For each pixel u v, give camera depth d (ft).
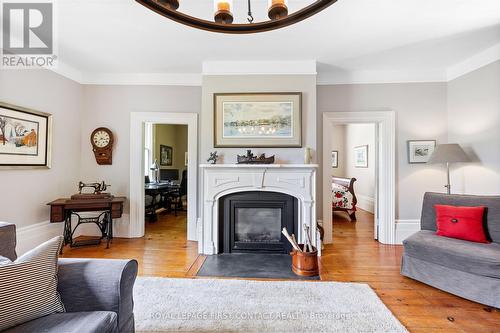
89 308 4.03
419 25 7.75
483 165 9.66
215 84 10.41
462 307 6.32
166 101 12.00
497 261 6.07
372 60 10.37
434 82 11.39
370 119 11.53
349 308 6.16
